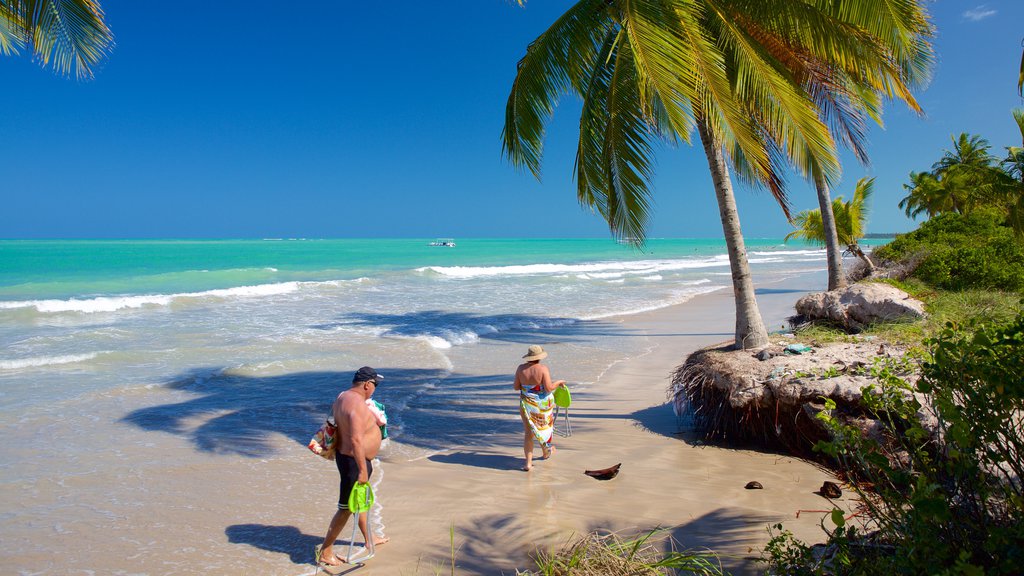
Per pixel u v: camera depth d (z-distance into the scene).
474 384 10.11
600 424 7.88
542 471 6.17
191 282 28.11
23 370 10.38
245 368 10.59
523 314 18.58
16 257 46.84
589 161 8.17
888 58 7.27
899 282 12.68
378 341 13.73
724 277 35.22
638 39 6.48
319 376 10.36
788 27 7.34
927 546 2.51
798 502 5.10
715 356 7.35
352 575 4.13
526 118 8.34
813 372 6.17
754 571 3.83
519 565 4.19
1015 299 10.48
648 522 4.84
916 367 5.61
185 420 7.83
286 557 4.42
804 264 51.53
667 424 7.80
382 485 5.81
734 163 9.50
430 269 35.66
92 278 29.14
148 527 4.88
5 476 5.87
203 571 4.20
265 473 6.17
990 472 2.73
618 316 18.48
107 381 9.72
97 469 6.13
